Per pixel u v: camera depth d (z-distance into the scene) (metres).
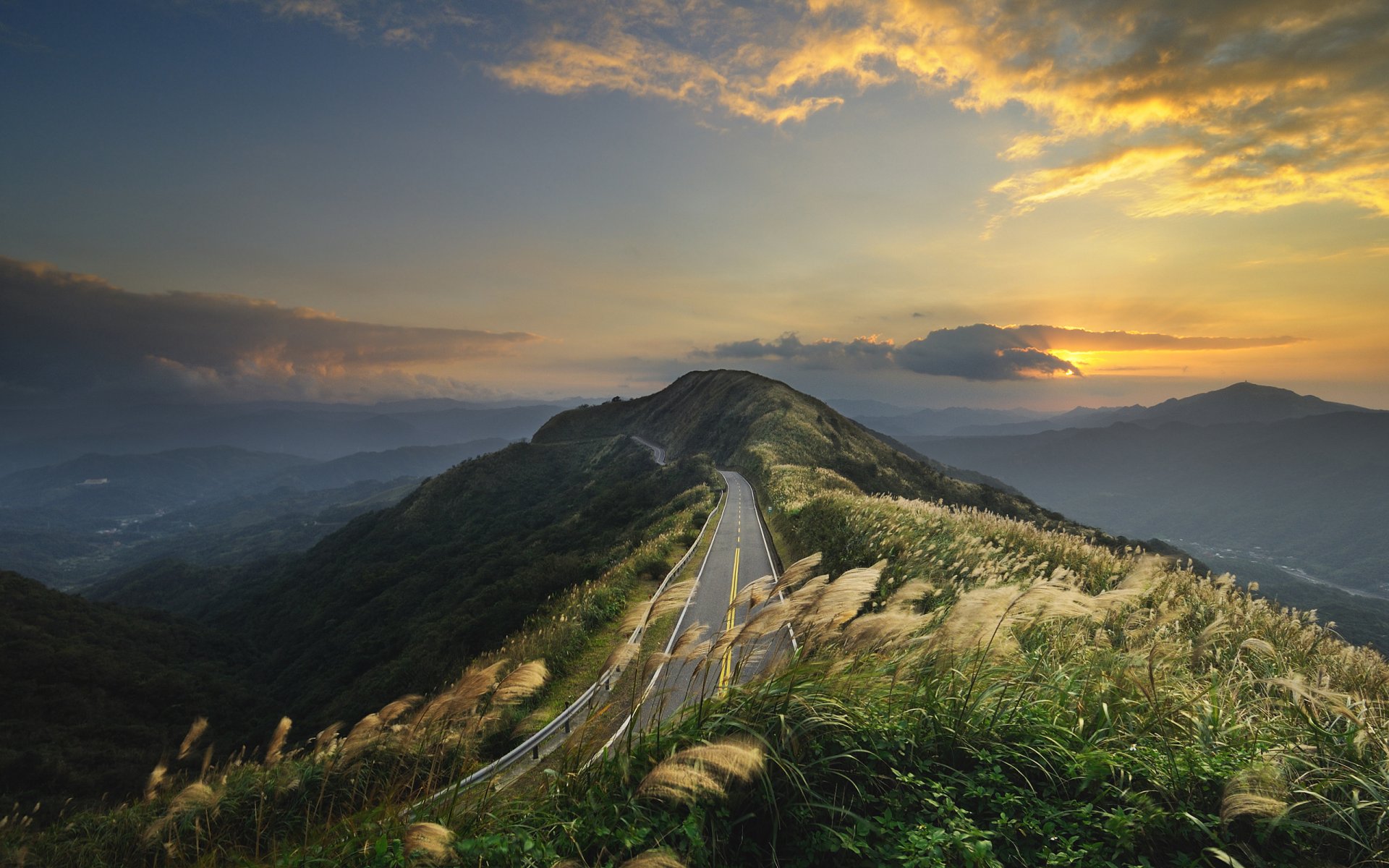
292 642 62.56
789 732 3.82
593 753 3.81
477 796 3.81
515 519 82.69
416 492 105.94
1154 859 3.29
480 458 109.88
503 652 15.05
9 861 6.89
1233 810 3.15
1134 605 7.12
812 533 19.86
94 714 35.41
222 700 42.97
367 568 75.00
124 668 41.72
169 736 35.22
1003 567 10.06
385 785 4.16
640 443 110.44
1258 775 3.50
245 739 34.81
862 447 76.00
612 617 16.70
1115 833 3.31
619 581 19.77
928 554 11.95
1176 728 4.21
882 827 3.43
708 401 111.81
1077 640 5.95
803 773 3.64
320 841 3.68
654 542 25.86
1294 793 3.52
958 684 4.43
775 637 4.62
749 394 95.19
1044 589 4.42
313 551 112.06
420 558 71.12
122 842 6.79
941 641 4.33
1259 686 5.50
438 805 3.65
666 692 4.11
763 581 4.69
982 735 4.14
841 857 3.36
